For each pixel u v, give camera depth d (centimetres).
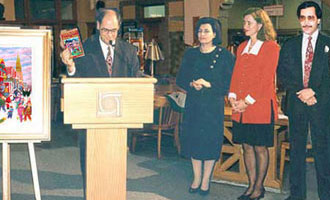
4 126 261
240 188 460
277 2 1088
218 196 434
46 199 423
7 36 261
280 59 392
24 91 262
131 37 886
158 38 950
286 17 1094
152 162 572
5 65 261
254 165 417
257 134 393
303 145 390
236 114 404
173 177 504
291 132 393
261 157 409
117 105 211
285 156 468
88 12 1092
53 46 1031
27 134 263
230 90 406
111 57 354
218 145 420
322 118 376
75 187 464
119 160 218
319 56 372
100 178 218
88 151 216
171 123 611
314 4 372
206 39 407
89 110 209
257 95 389
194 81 413
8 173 288
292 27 1088
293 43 385
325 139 379
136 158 593
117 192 220
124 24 991
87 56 347
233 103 399
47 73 265
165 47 928
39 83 264
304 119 384
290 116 391
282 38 1095
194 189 444
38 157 592
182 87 430
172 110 611
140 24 981
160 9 963
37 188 304
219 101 417
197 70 416
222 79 410
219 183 478
